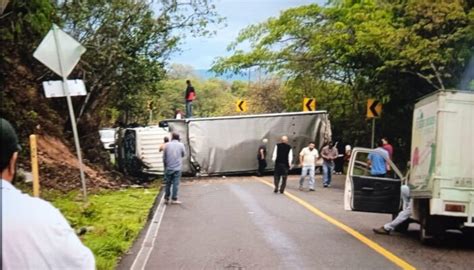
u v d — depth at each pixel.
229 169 31.77
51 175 19.84
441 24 22.48
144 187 23.45
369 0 29.05
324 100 37.25
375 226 14.64
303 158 24.16
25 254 3.04
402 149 30.48
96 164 27.45
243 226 14.41
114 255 10.40
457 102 11.84
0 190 3.16
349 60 27.95
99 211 14.77
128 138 28.72
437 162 11.80
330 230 13.94
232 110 81.56
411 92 25.92
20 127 21.34
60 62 14.34
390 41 23.56
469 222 11.79
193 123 31.41
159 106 58.44
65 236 3.15
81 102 27.38
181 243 12.20
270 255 11.05
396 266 10.23
